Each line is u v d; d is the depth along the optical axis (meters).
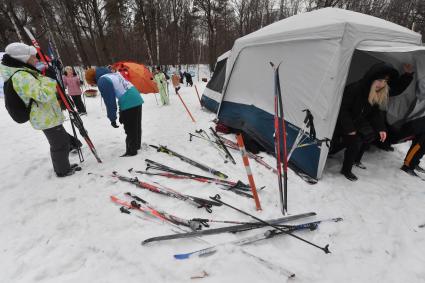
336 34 3.31
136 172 3.70
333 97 3.34
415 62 3.83
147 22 23.23
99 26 20.73
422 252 2.44
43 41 22.69
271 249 2.32
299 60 3.97
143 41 26.89
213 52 27.16
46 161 4.21
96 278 2.02
